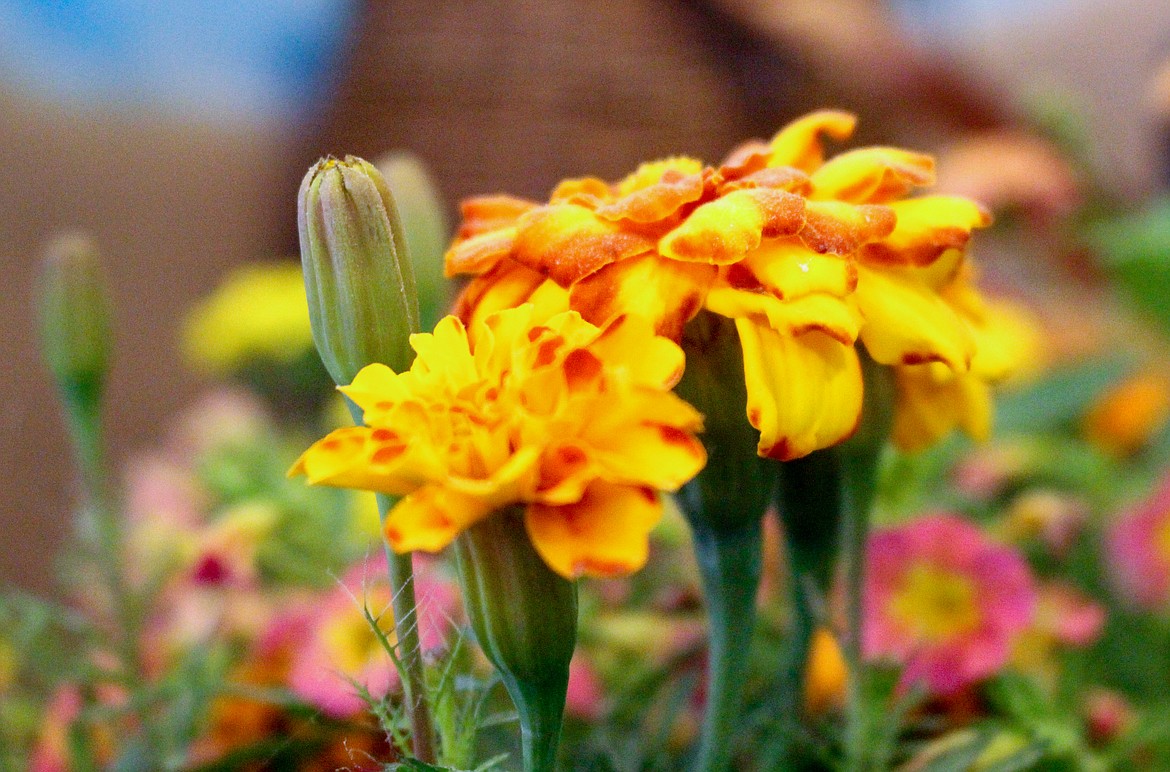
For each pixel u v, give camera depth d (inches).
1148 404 22.2
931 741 11.1
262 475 16.1
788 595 10.5
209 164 43.3
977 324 9.9
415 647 8.5
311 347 24.6
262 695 10.9
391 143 22.2
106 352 11.8
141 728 11.8
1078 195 24.3
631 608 12.7
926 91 23.3
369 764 10.9
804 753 10.7
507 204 9.6
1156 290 22.5
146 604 12.8
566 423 7.7
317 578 13.8
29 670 13.6
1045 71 36.2
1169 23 33.0
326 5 28.3
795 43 22.3
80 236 11.7
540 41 22.1
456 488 7.5
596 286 8.4
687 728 11.6
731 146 22.5
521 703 8.3
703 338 8.7
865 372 9.6
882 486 14.6
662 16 22.6
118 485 23.1
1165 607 15.2
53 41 38.9
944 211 8.9
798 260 8.3
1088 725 11.9
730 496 8.9
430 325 10.7
